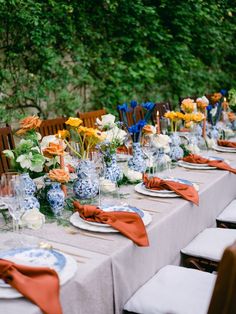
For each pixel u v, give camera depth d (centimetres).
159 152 217
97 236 133
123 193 180
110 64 493
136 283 135
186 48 566
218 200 210
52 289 95
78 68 461
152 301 130
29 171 160
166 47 557
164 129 247
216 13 617
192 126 254
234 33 668
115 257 120
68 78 447
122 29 507
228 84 671
